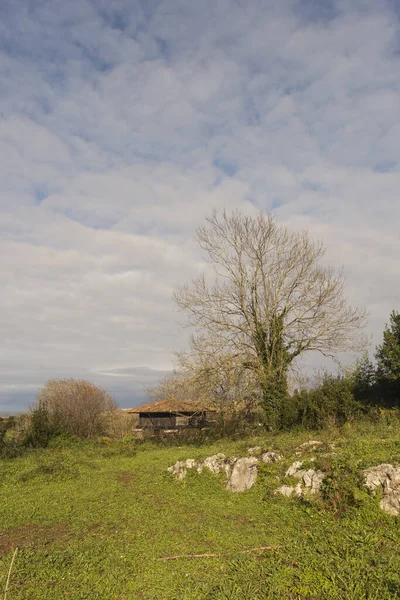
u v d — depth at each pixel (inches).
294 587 260.2
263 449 585.3
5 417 1563.7
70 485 638.5
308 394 923.4
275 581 268.1
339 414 848.9
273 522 407.2
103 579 288.0
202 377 1120.8
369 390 926.4
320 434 686.5
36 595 267.3
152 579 285.7
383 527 350.9
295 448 555.5
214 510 465.4
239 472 556.1
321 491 426.0
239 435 1046.4
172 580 283.7
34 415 1155.3
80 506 508.4
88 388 1550.2
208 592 261.0
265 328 1099.3
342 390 868.6
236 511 454.3
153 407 1507.1
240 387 1105.4
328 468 439.5
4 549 365.7
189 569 301.1
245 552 328.5
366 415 806.5
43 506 514.3
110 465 836.0
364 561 287.3
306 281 1113.4
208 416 1290.6
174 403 1477.6
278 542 347.6
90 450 1062.4
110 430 1403.8
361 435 585.3
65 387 1514.5
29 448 1034.1
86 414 1460.4
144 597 260.1
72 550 343.3
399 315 856.3
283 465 514.0
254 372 1070.4
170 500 526.0
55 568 307.1
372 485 389.7
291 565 295.0
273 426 964.0
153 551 339.9
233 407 1133.7
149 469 753.0
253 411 1109.1
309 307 1094.4
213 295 1157.1
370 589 249.6
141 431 1396.4
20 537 401.4
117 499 538.3
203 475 609.0
